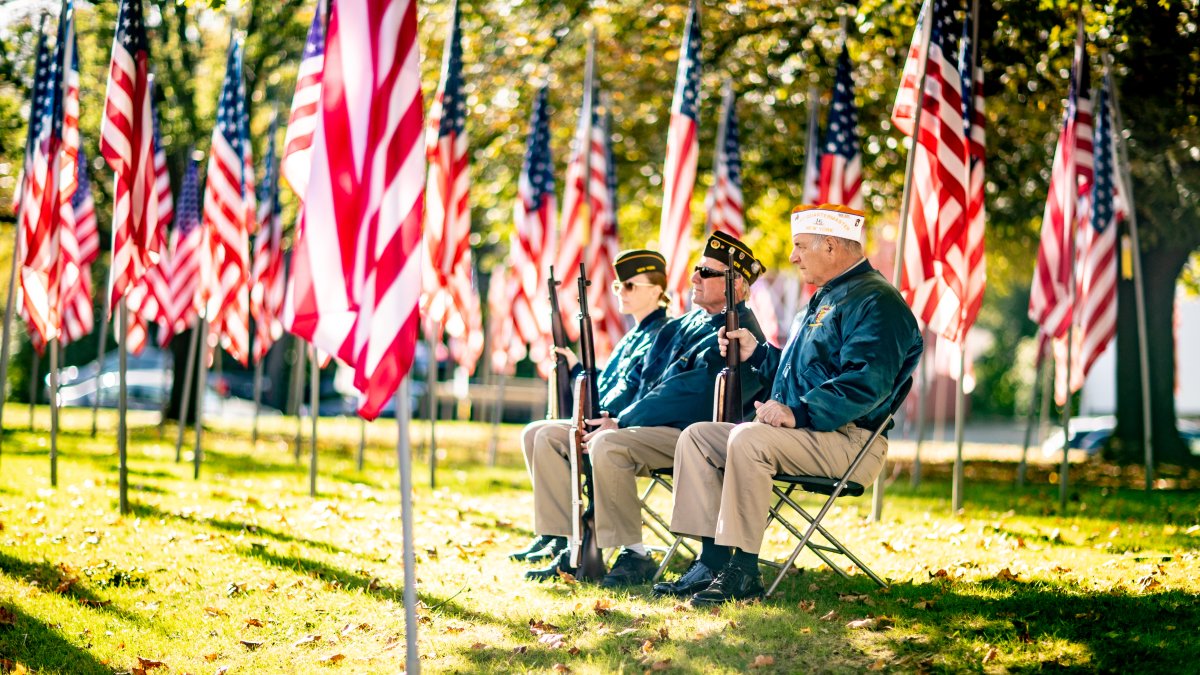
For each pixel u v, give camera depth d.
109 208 18.84
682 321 6.25
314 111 7.71
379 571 6.22
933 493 10.85
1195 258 19.33
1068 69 12.39
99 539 6.96
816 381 5.39
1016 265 18.14
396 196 4.11
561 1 14.48
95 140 18.33
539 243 11.75
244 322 10.84
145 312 14.20
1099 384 37.78
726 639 4.55
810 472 5.32
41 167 9.21
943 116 7.70
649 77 15.33
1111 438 16.05
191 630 5.02
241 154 10.50
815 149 11.84
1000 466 15.74
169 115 18.28
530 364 32.56
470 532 7.67
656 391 5.89
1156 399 15.71
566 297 11.73
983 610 4.93
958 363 7.91
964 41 8.38
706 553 5.45
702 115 15.09
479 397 23.41
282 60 19.17
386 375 3.96
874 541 7.27
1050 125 13.68
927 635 4.54
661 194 16.41
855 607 5.06
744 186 15.97
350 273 4.19
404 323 4.02
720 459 5.39
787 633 4.60
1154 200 13.61
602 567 5.75
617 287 6.60
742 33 14.52
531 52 14.97
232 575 6.05
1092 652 4.22
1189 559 6.18
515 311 11.78
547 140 11.80
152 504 8.52
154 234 7.84
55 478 9.61
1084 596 5.15
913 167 7.94
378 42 4.18
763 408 5.31
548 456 6.14
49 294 9.33
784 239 18.81
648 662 4.30
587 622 4.94
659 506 9.16
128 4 7.56
